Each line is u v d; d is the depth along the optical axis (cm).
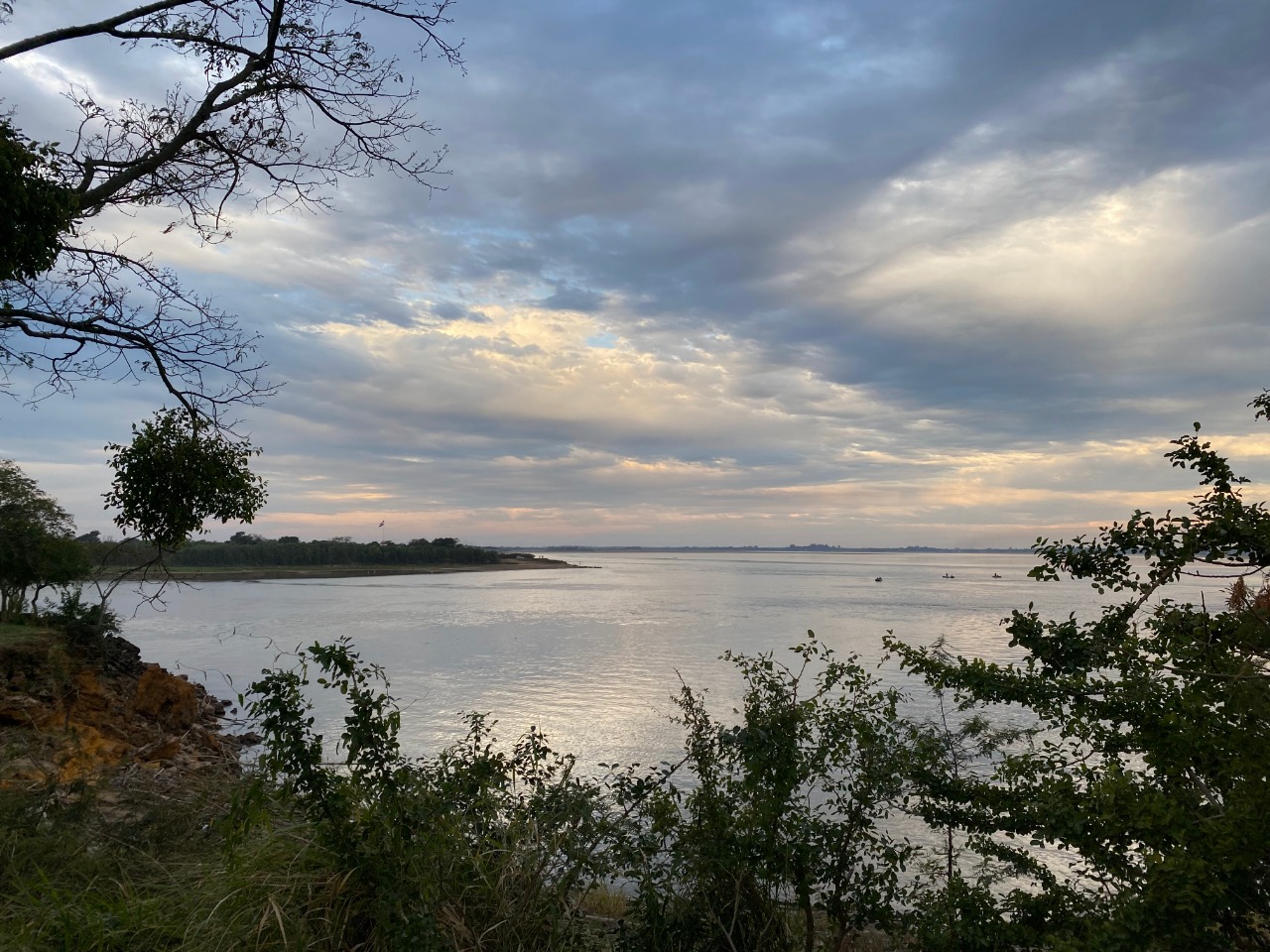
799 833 493
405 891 429
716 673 3306
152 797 667
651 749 1834
